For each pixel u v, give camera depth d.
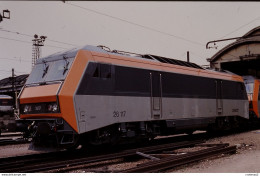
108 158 8.60
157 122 12.06
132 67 11.02
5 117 26.78
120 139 10.52
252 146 11.37
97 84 9.69
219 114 15.97
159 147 10.53
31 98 9.47
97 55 9.95
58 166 7.57
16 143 15.20
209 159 8.68
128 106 10.64
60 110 8.68
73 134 8.94
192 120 13.73
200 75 14.72
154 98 11.75
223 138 14.98
